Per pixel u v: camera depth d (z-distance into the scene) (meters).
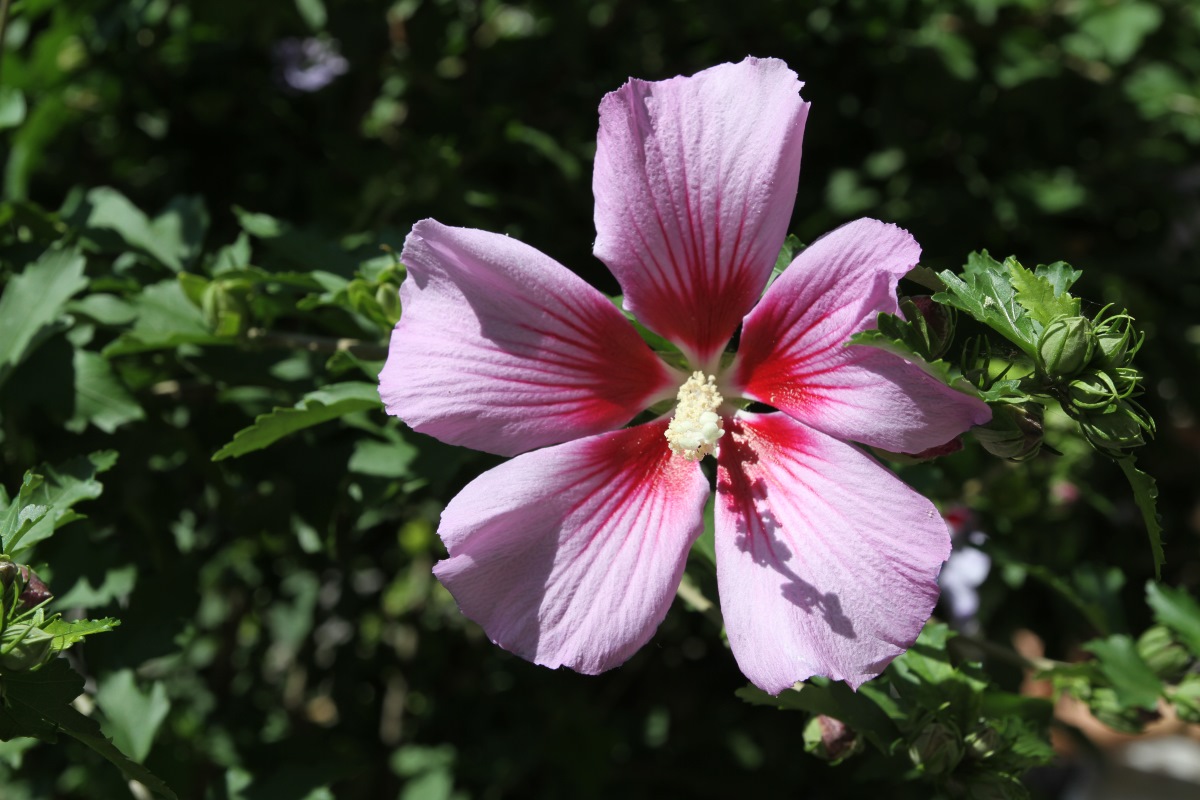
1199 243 0.70
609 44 0.61
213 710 0.60
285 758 0.48
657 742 0.61
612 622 0.30
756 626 0.30
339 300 0.38
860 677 0.29
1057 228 0.67
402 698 0.64
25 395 0.38
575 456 0.31
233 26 0.55
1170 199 0.68
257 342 0.38
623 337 0.32
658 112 0.31
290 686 0.70
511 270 0.31
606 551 0.31
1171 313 0.66
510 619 0.30
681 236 0.32
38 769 0.51
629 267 0.32
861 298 0.30
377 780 0.62
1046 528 0.53
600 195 0.31
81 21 0.51
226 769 0.45
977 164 0.63
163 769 0.42
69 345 0.39
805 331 0.31
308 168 0.56
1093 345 0.30
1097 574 0.44
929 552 0.29
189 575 0.42
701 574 0.37
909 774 0.35
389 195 0.48
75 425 0.38
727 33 0.58
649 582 0.31
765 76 0.31
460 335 0.31
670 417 0.32
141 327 0.39
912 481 0.42
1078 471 0.54
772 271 0.32
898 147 0.60
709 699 0.62
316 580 0.64
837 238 0.30
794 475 0.31
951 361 0.34
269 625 0.70
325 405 0.35
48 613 0.38
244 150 0.57
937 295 0.30
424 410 0.31
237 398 0.42
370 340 0.39
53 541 0.39
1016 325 0.30
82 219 0.42
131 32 0.51
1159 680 0.40
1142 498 0.30
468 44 0.60
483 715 0.61
